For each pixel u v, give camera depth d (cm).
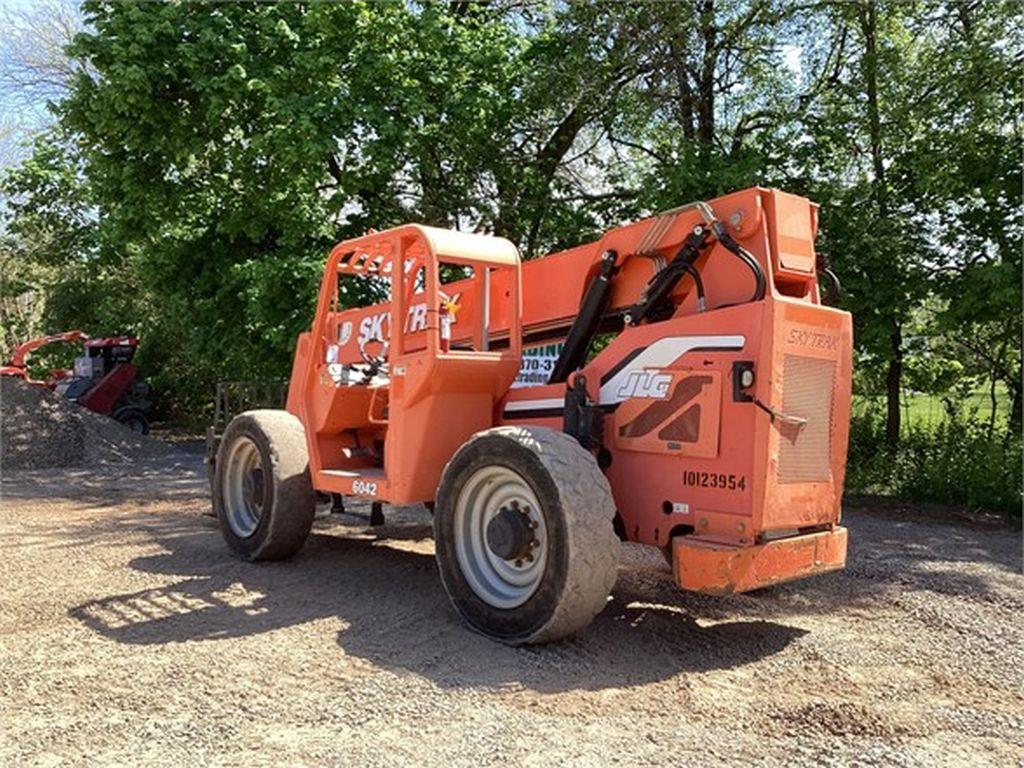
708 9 1277
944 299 1144
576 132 1465
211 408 2275
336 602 575
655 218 561
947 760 354
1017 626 550
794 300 491
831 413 513
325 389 676
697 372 495
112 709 396
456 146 1377
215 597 587
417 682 429
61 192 2319
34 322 2833
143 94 1174
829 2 1248
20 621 530
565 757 350
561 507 459
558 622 464
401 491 579
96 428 1608
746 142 1341
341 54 1254
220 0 1220
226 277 1354
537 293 636
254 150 1221
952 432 1164
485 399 601
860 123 1217
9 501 1045
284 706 398
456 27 1384
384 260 684
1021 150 1098
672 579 645
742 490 475
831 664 472
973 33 1154
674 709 404
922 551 788
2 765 342
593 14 1277
